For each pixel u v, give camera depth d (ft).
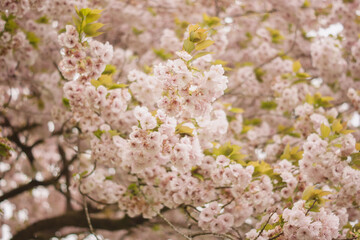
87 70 10.25
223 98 22.18
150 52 21.94
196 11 24.59
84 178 14.10
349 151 11.64
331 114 15.88
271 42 21.72
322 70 19.74
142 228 18.62
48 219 17.02
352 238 10.90
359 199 11.65
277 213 11.64
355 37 21.35
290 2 22.99
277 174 12.25
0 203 17.01
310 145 11.77
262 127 21.52
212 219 11.51
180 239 17.37
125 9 23.41
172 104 9.18
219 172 11.40
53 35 18.12
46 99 20.68
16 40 14.97
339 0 21.83
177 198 12.20
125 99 11.80
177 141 9.52
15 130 19.80
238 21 24.77
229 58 24.35
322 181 11.96
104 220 17.13
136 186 13.70
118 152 12.28
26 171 22.81
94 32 10.07
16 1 13.24
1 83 19.65
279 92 18.43
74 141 17.39
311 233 9.32
